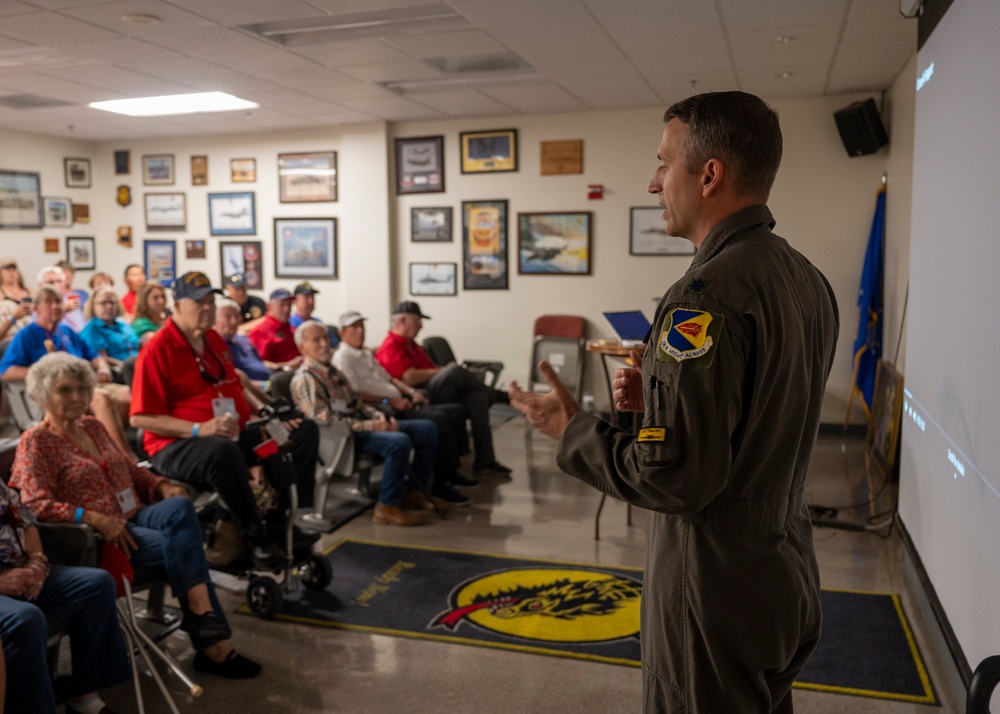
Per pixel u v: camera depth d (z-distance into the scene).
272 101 6.95
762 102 1.39
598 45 5.20
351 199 8.18
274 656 3.09
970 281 2.55
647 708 1.44
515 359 7.98
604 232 7.61
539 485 5.45
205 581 2.95
